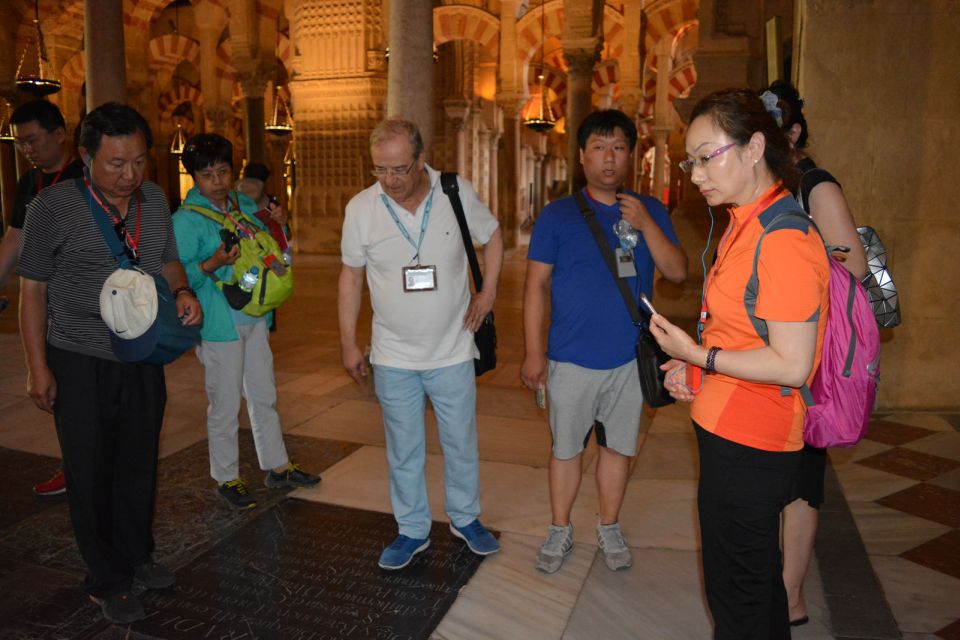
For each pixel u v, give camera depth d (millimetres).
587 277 2670
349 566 2939
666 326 1778
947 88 4789
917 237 4941
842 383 1735
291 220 21031
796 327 1603
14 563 2957
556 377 2766
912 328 5031
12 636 2449
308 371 6266
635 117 19062
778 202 1687
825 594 2732
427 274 2746
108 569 2518
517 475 3941
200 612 2602
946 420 4910
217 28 21719
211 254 3293
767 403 1744
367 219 2750
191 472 3941
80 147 2336
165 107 29312
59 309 2441
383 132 2537
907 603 2674
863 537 3193
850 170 4965
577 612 2621
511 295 10969
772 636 1845
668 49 24438
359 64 16938
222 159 3273
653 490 3752
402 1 5871
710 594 1895
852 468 4012
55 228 2355
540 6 20172
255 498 3566
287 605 2646
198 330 2625
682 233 8438
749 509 1777
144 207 2561
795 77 5406
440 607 2641
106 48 8109
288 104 27453
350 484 3781
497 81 20469
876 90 4863
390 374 2838
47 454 4207
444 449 3006
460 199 2799
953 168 4848
